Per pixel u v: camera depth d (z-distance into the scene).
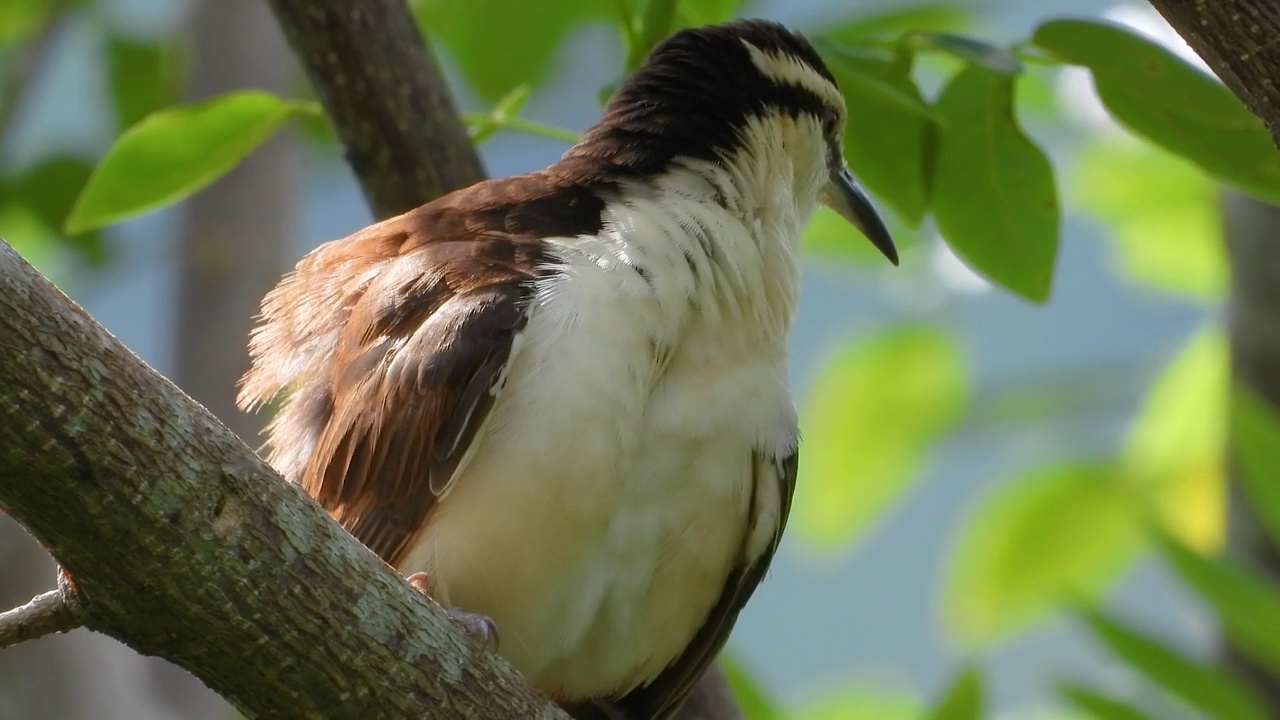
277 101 9.68
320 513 6.39
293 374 8.62
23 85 14.88
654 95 9.02
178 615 6.20
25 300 5.79
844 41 9.83
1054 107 13.95
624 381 7.78
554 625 8.17
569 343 7.72
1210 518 13.02
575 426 7.67
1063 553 13.52
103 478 5.92
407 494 7.81
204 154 9.63
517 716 6.77
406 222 8.70
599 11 12.60
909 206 9.55
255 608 6.23
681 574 8.43
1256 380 11.57
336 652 6.39
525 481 7.68
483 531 7.74
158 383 6.06
